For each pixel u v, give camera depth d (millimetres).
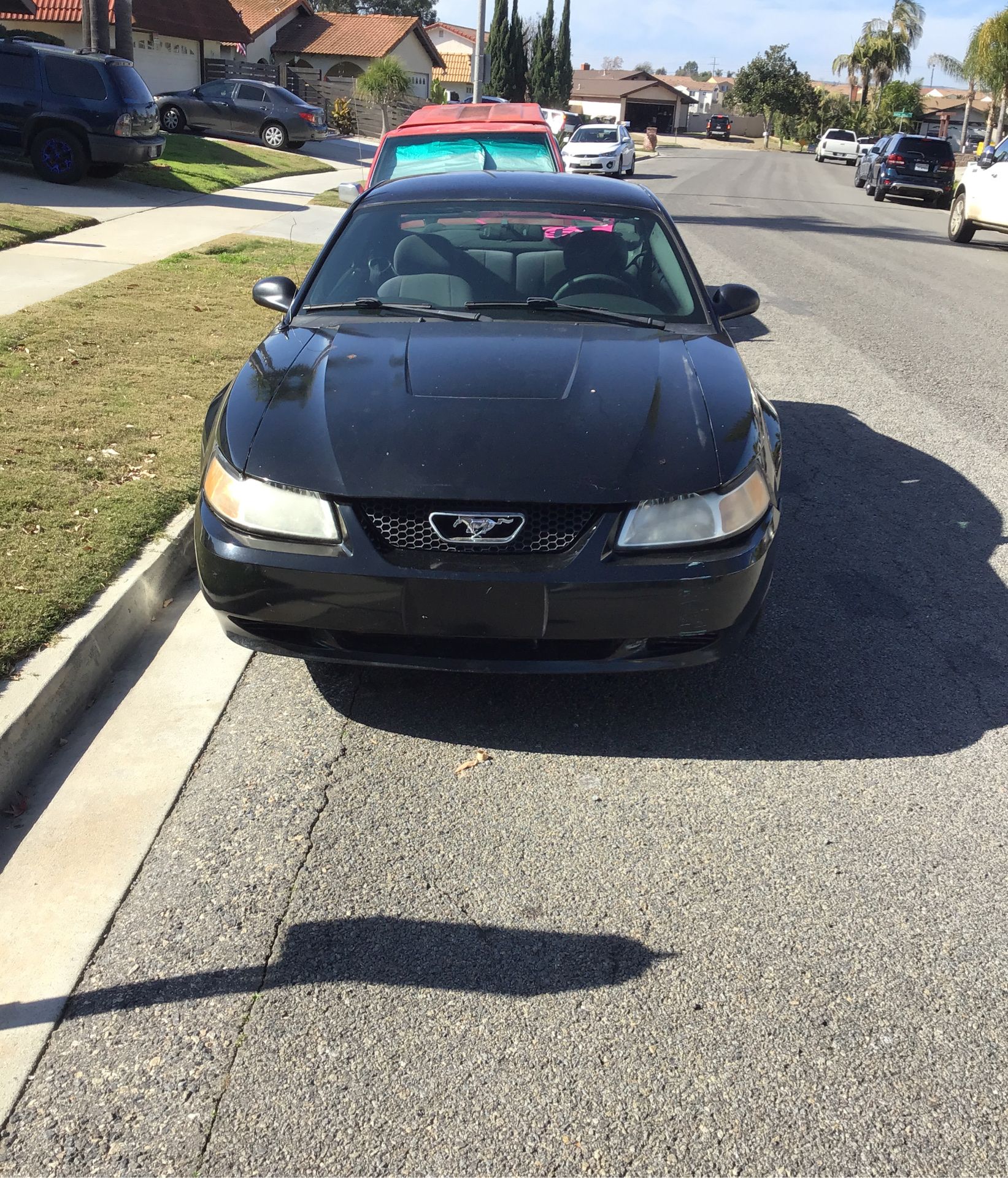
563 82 58875
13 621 3426
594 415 3164
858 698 3529
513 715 3402
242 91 26234
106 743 3199
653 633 2971
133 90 14758
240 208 14797
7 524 4207
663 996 2301
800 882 2674
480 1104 2031
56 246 10766
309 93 39688
